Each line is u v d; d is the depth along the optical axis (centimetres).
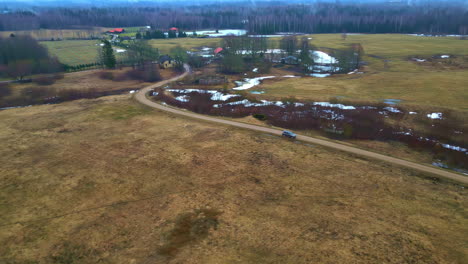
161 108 7794
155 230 3388
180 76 12256
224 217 3591
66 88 9938
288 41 16075
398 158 5144
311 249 3044
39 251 3100
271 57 15062
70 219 3591
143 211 3728
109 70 12519
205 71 13138
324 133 6338
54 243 3206
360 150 5438
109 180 4419
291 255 2967
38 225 3491
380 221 3488
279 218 3556
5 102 8519
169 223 3500
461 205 3809
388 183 4328
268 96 8738
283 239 3200
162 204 3866
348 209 3719
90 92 9600
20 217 3634
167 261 2933
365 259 2902
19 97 8950
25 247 3155
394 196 4009
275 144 5625
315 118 7081
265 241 3180
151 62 13638
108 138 5897
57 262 2964
